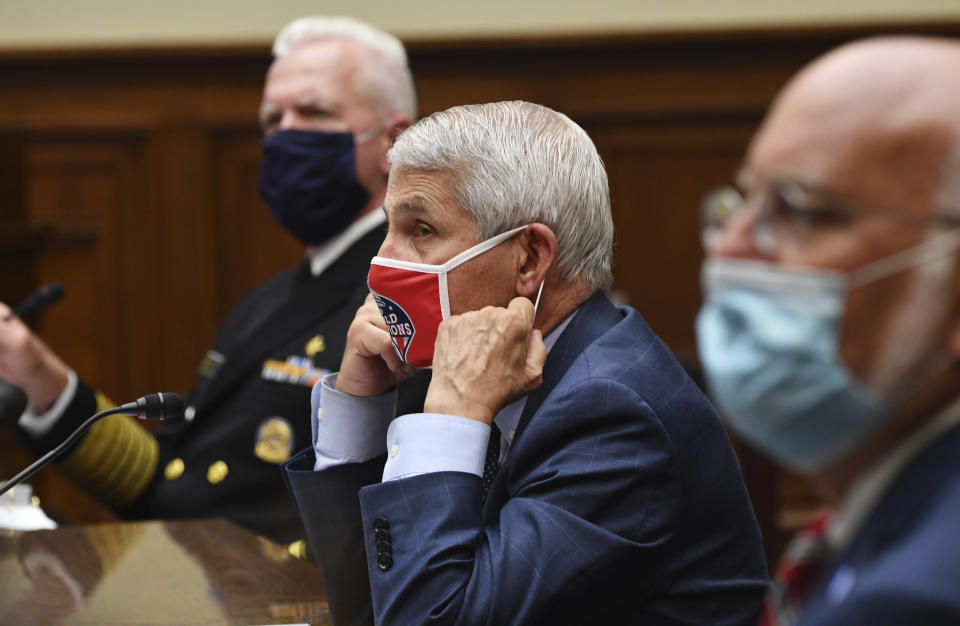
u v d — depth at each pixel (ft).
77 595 22.72
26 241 44.29
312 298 34.68
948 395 11.02
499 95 66.54
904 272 10.83
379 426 24.02
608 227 22.52
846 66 11.14
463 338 21.04
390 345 23.47
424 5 66.49
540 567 18.84
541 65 66.49
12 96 66.95
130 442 36.09
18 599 22.44
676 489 19.83
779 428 11.73
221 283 67.97
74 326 67.72
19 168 46.29
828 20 64.64
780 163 11.24
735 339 11.80
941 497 10.37
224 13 67.00
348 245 35.19
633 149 66.59
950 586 9.49
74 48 66.23
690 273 66.54
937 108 10.71
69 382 35.76
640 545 19.22
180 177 67.51
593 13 65.87
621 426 19.85
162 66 67.21
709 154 66.28
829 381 11.24
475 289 21.53
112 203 67.72
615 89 66.33
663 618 20.11
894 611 9.61
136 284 67.92
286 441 33.04
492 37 65.57
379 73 35.68
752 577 21.27
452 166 21.47
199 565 25.04
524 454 20.18
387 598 19.54
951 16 64.23
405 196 21.77
